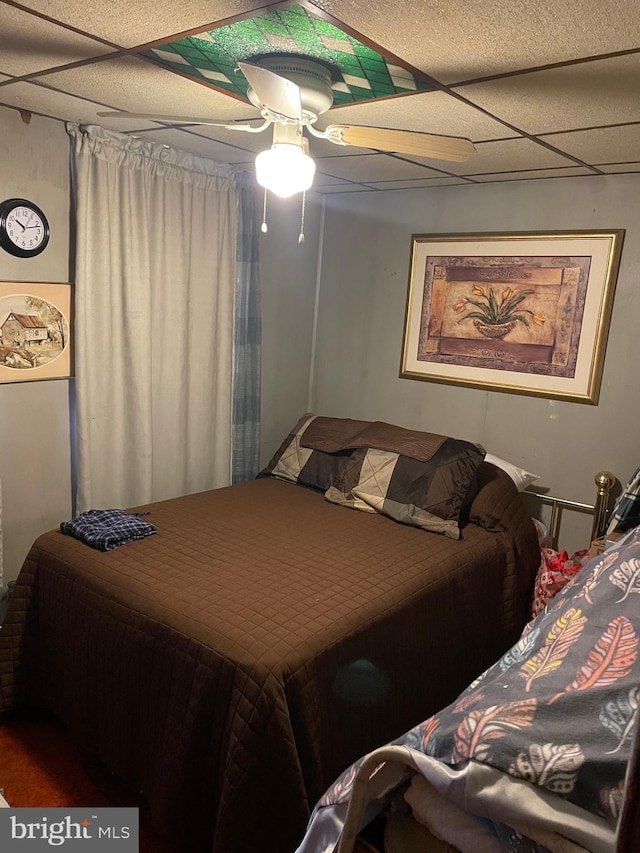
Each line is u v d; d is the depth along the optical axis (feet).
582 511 10.14
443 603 7.52
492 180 10.31
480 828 2.70
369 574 7.30
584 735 2.53
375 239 12.17
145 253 9.51
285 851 5.31
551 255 10.07
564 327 10.07
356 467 10.03
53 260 8.76
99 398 9.48
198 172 10.18
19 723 7.82
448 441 9.75
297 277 12.73
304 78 5.52
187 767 5.72
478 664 8.14
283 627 5.99
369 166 9.69
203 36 5.16
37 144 8.29
